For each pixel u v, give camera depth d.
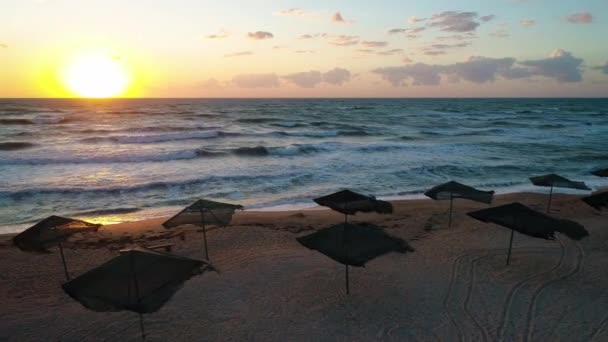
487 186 20.58
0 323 7.90
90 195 17.45
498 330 7.53
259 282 9.51
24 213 15.20
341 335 7.42
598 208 12.07
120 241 12.12
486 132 47.16
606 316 8.02
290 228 13.36
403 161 26.56
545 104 154.25
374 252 7.63
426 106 129.75
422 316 8.02
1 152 26.25
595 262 10.59
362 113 86.75
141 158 25.39
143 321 7.90
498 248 11.55
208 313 8.20
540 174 23.58
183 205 16.58
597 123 61.53
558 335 7.38
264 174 21.75
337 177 21.77
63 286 5.97
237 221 14.08
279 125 52.16
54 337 7.46
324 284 9.40
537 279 9.62
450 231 13.09
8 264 10.52
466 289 9.12
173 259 6.52
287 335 7.44
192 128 44.62
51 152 26.48
